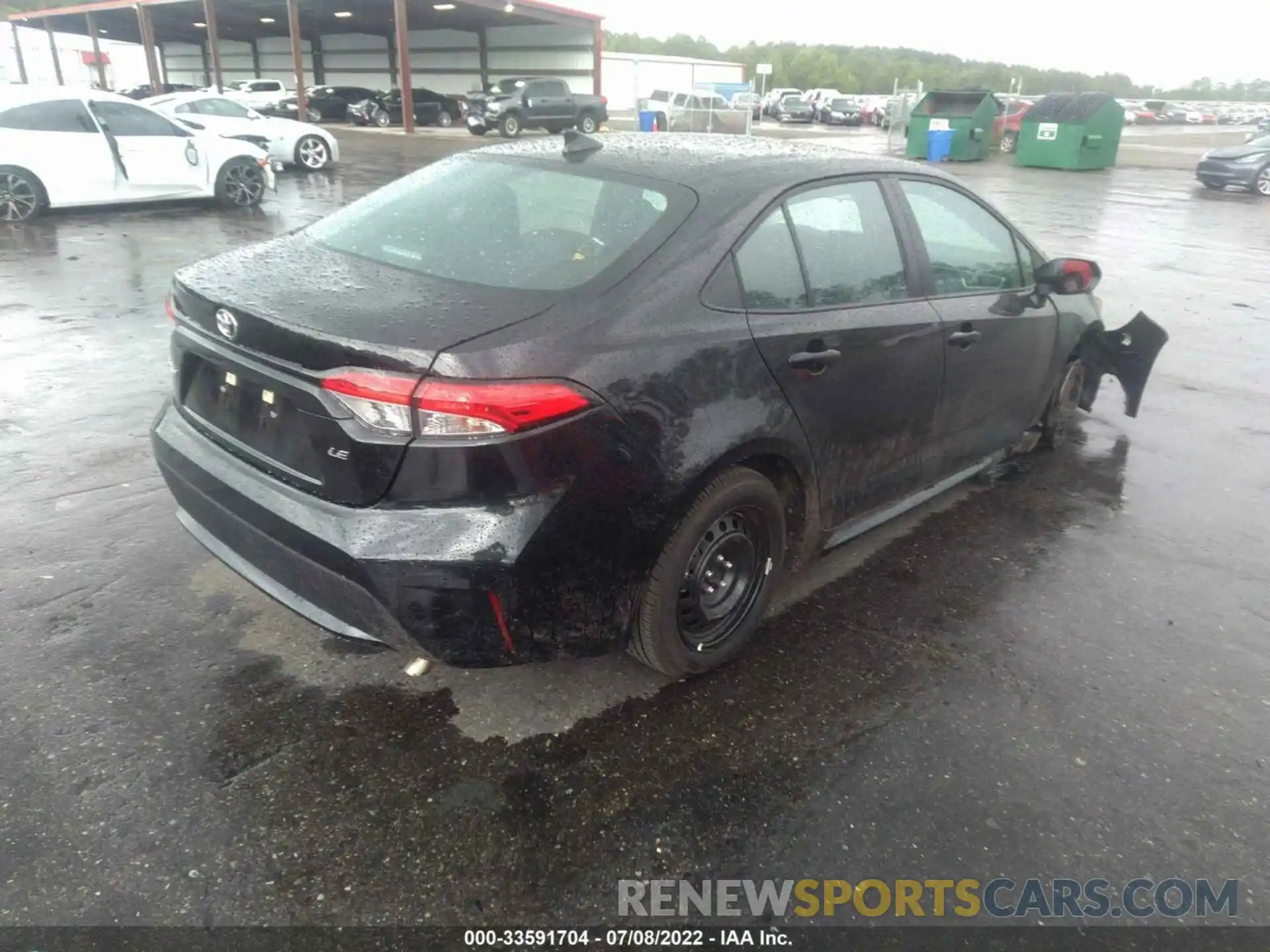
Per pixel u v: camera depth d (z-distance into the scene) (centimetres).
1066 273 416
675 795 256
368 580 236
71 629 318
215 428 285
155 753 262
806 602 359
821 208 321
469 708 288
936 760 274
